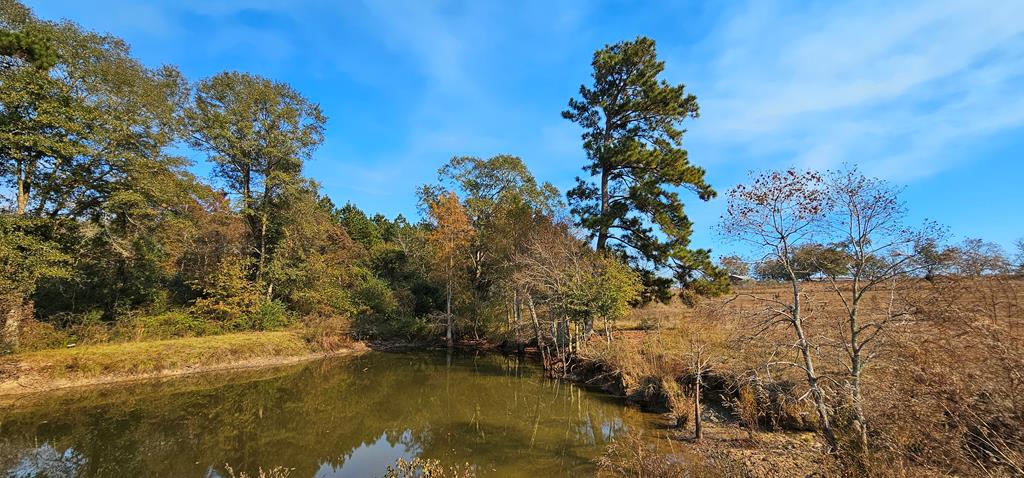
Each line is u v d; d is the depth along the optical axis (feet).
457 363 88.53
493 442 41.98
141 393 60.13
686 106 84.53
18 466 36.19
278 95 96.58
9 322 58.49
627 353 60.39
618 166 85.51
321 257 108.37
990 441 19.83
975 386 20.63
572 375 69.87
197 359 74.49
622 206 84.99
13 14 57.62
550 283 73.67
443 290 117.70
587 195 90.17
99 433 44.21
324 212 130.72
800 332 29.60
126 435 44.01
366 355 97.14
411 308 120.06
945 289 24.48
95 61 65.51
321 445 42.73
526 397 60.08
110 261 78.54
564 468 34.91
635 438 37.60
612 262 73.61
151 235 81.46
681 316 80.59
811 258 30.86
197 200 97.55
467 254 109.19
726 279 76.79
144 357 68.69
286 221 101.24
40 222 61.16
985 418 20.26
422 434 45.55
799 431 37.40
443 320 111.55
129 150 70.90
